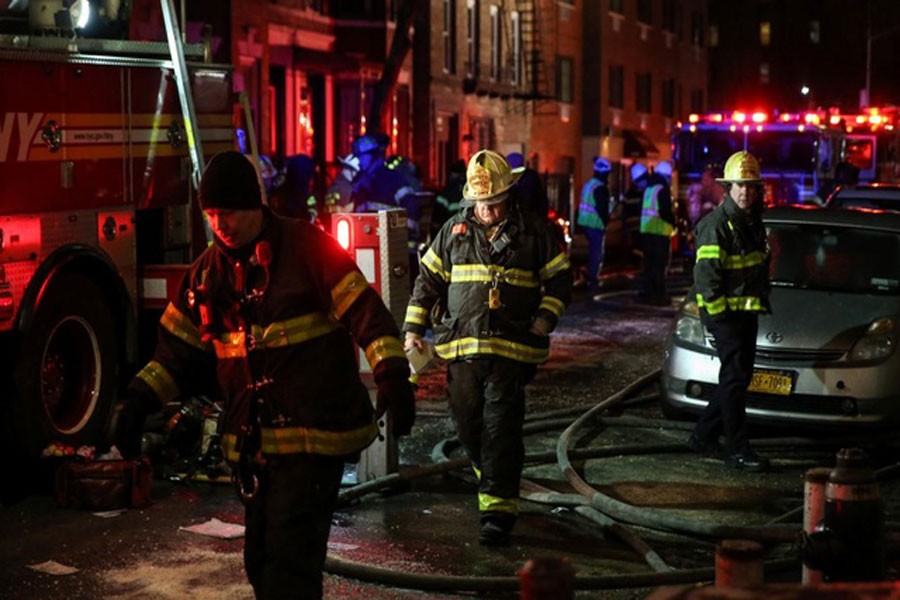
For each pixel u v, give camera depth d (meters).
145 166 8.73
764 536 6.66
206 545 6.75
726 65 79.62
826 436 9.24
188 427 8.27
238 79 24.70
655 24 53.03
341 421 4.56
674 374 9.63
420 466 8.12
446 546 6.83
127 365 8.75
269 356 4.53
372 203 13.44
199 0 23.89
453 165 16.44
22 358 7.65
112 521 7.18
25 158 7.62
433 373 12.38
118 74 8.45
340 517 7.34
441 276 6.98
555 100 43.62
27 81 7.63
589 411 9.86
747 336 8.57
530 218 6.84
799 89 79.56
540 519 7.38
